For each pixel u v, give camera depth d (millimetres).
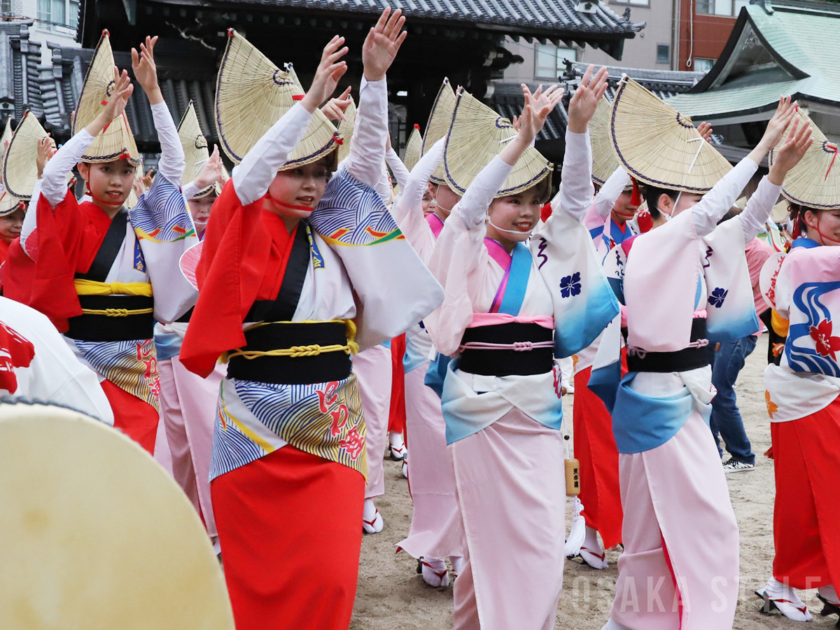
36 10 23172
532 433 3260
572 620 3943
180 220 4062
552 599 3145
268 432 2809
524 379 3252
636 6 26297
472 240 3203
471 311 3238
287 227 2947
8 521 873
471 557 3240
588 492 4676
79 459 940
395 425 7051
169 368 4797
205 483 4754
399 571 4648
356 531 2828
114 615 963
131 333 3982
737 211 6203
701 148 3660
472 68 13969
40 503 900
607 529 4617
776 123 3486
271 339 2832
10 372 1850
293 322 2848
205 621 1054
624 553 3607
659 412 3434
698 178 3609
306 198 2879
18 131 4961
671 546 3385
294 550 2766
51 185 3758
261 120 2979
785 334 4184
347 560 2760
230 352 2914
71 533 927
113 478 972
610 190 4762
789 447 3918
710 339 3633
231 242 2674
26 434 893
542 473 3234
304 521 2771
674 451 3412
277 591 2771
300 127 2689
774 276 4254
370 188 3029
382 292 2977
